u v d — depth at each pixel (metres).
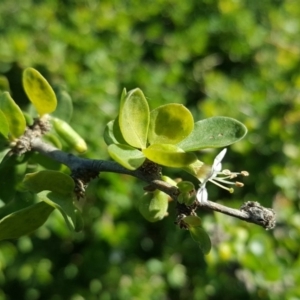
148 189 0.14
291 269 0.29
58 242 0.35
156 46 0.41
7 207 0.20
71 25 0.40
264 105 0.34
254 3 0.45
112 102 0.35
